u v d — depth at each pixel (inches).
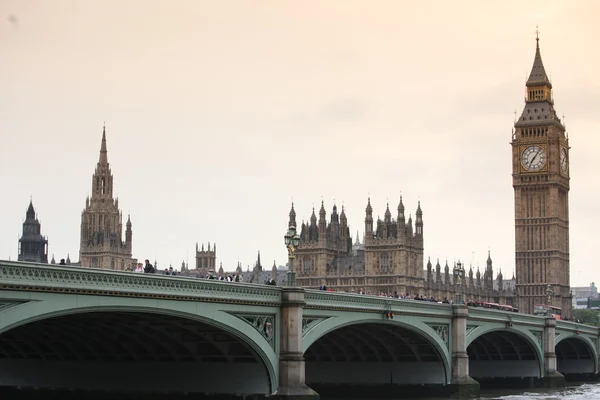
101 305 2770.7
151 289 2933.1
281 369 3496.6
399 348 4835.1
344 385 4921.3
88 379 3791.8
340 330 4355.3
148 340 3558.1
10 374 3939.5
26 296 2561.5
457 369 4830.2
